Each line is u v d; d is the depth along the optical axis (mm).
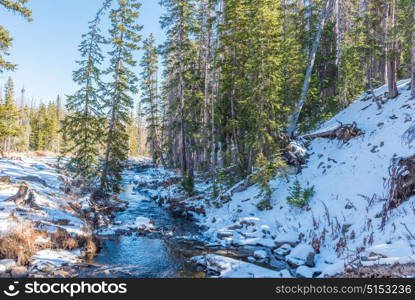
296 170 15844
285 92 20734
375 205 9977
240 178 19656
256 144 15844
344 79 21547
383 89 19016
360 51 19828
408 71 21469
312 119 22922
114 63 21438
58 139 72562
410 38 14375
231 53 20859
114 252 10148
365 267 6531
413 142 11719
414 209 8172
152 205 21281
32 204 11562
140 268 8609
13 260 7750
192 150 24469
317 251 9523
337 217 10812
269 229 12203
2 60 15219
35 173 20359
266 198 14805
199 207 17750
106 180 20844
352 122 17281
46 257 8391
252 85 16359
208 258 9078
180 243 11680
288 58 19906
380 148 13102
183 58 23234
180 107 24234
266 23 16391
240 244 11391
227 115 21844
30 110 77000
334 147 15922
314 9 24703
